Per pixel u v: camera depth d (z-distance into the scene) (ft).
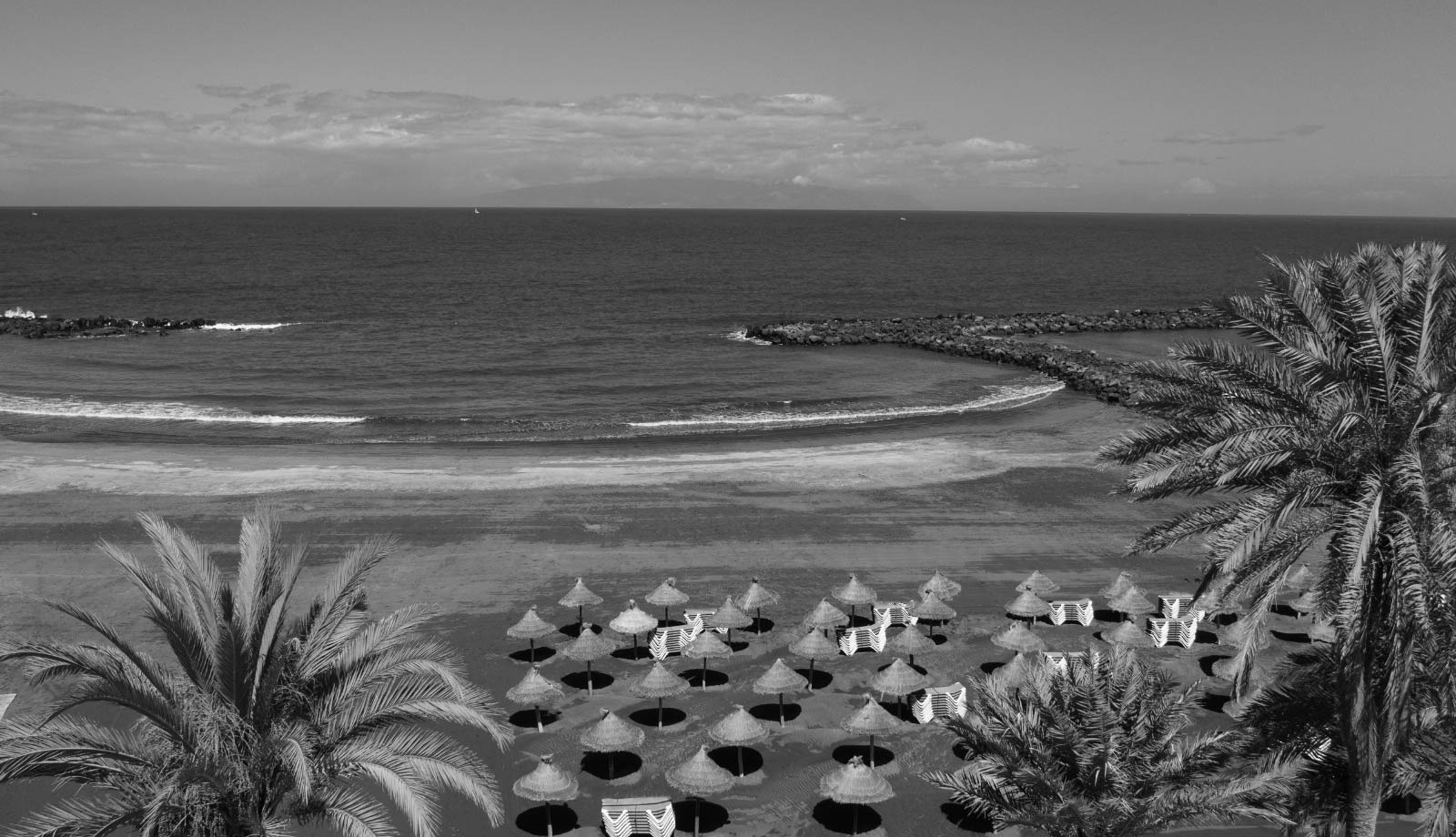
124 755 43.09
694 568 104.99
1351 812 48.62
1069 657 57.26
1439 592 40.75
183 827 41.19
